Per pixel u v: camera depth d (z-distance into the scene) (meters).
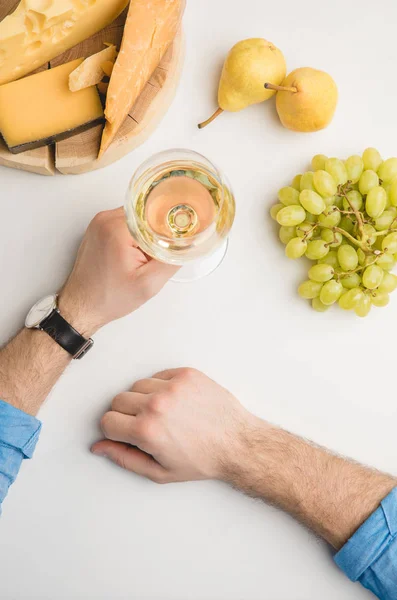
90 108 0.75
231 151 0.82
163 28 0.73
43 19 0.74
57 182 0.81
